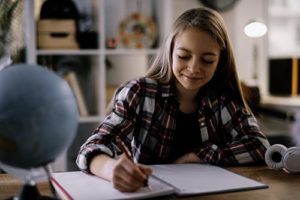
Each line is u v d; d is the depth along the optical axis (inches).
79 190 36.3
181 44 47.1
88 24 120.2
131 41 120.4
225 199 35.7
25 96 27.1
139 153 52.7
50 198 30.7
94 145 43.4
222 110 55.2
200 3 137.4
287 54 146.9
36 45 112.1
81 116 117.5
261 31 113.1
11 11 107.6
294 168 44.3
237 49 140.9
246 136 52.0
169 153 53.9
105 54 117.5
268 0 142.3
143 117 52.4
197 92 54.3
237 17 139.8
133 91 51.6
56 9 113.6
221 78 54.3
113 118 49.3
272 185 40.1
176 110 53.4
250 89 122.0
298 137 102.1
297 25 146.6
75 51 114.0
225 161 48.4
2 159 28.6
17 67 28.6
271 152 46.4
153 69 55.0
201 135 54.3
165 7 117.0
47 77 28.5
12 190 37.7
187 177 41.4
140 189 36.4
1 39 107.5
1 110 26.9
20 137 27.2
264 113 121.6
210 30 47.2
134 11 127.0
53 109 27.7
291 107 120.1
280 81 140.1
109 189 36.6
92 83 119.9
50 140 28.0
